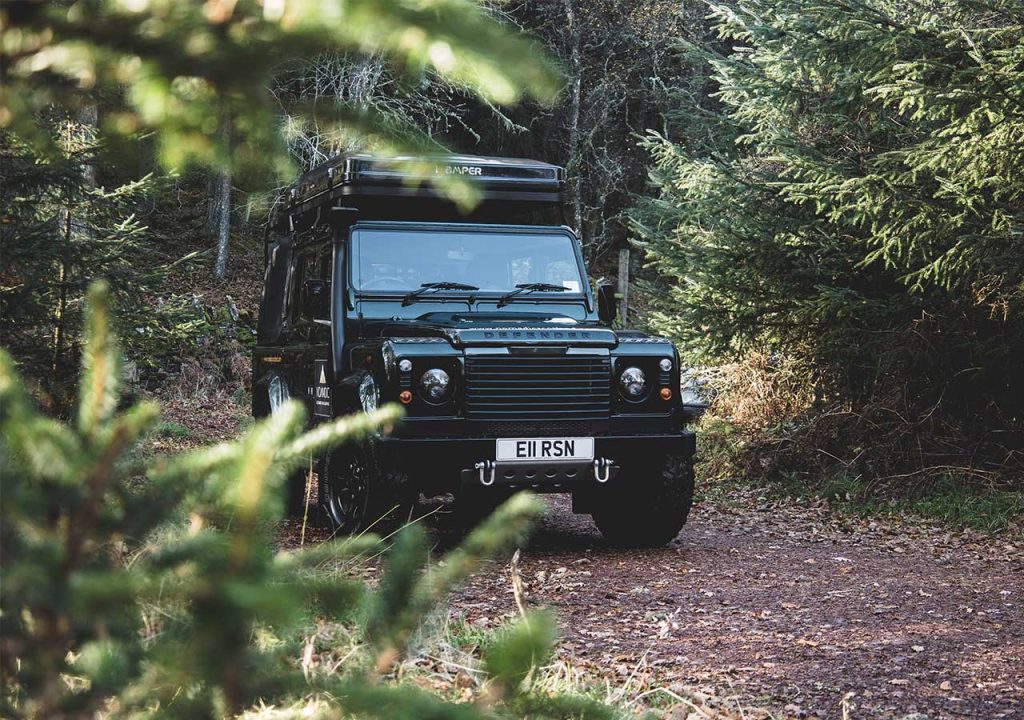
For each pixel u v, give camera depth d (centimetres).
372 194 710
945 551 752
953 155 833
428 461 639
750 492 1027
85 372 72
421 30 61
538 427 655
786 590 600
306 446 75
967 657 460
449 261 745
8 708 73
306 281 735
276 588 63
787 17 906
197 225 2980
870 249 977
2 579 63
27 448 67
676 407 687
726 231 1075
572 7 2741
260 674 77
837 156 1027
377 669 81
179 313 998
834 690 406
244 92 72
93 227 898
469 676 305
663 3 2717
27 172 614
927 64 812
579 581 608
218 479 73
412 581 83
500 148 2792
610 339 674
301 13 63
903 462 1005
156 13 67
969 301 984
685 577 629
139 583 63
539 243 766
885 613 546
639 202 1252
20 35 69
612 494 743
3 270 698
